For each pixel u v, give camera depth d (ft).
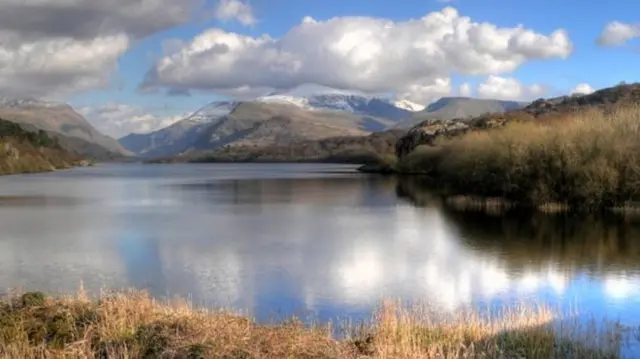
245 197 291.17
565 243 140.67
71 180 480.23
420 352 56.03
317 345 54.24
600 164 195.31
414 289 96.48
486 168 245.04
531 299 89.25
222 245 140.46
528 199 217.15
